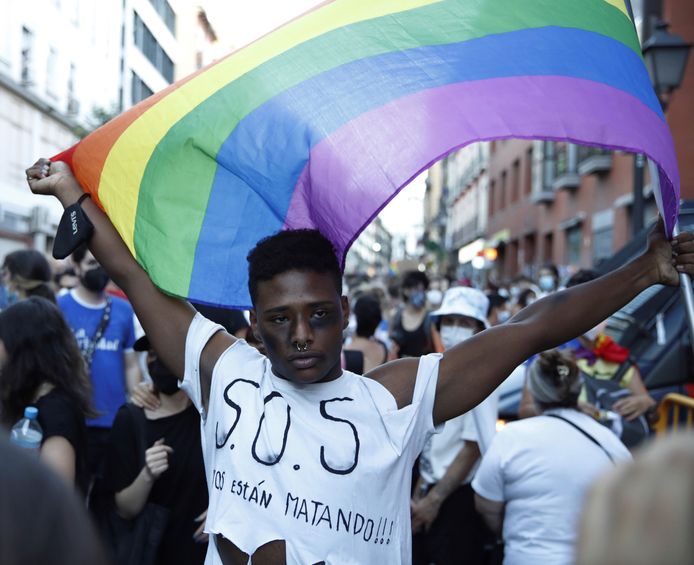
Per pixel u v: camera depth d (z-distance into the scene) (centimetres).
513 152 3178
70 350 315
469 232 4600
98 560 74
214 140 226
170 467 321
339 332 184
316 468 178
